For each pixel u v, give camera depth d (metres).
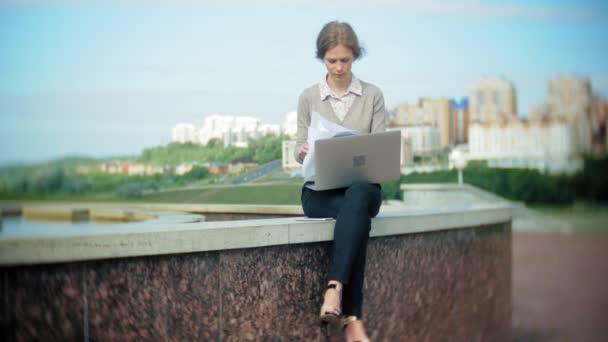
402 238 3.35
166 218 3.49
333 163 2.84
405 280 3.37
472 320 3.99
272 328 2.71
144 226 2.51
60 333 2.11
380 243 3.20
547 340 5.21
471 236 3.97
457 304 3.83
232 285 2.57
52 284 2.09
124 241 2.24
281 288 2.75
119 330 2.25
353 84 3.18
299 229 2.78
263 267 2.68
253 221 2.80
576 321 5.93
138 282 2.30
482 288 4.11
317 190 2.86
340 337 3.03
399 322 3.34
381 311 3.21
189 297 2.44
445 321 3.71
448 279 3.73
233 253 2.57
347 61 3.04
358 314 2.76
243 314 2.61
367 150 2.90
